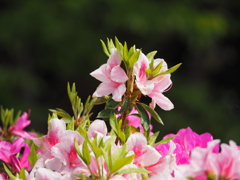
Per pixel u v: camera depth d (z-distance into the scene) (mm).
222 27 15656
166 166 2066
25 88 15508
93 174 1920
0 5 15922
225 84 17703
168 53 17062
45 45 15711
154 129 13516
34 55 16125
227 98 17422
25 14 15336
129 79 2238
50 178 1926
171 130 13781
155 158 2062
